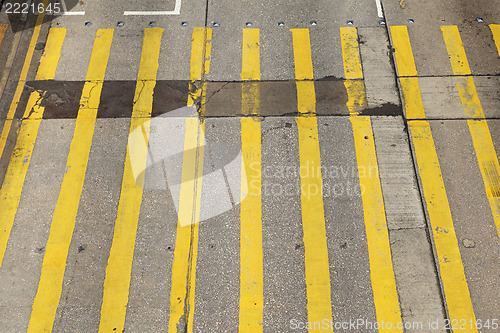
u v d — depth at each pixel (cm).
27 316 550
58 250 591
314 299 557
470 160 649
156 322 546
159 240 597
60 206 621
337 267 575
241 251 588
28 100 713
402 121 684
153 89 721
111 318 549
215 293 562
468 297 554
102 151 665
